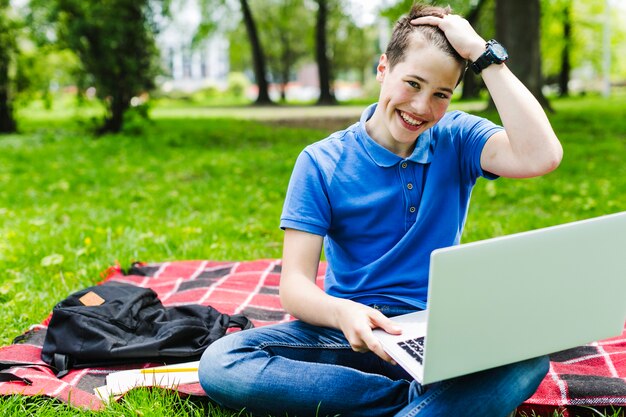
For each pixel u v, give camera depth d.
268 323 3.26
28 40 12.79
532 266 1.72
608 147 9.79
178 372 2.61
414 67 2.05
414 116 2.10
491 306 1.70
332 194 2.24
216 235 5.01
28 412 2.32
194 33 19.77
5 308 3.52
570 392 2.37
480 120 2.31
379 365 2.25
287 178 7.67
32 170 8.36
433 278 1.59
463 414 1.84
